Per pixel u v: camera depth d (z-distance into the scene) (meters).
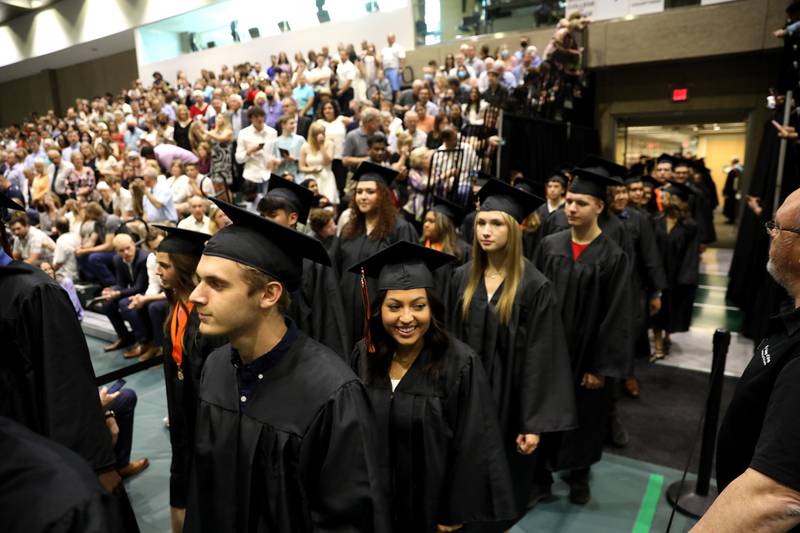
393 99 10.57
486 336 2.41
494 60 9.95
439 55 11.25
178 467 2.10
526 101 7.22
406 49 11.68
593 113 10.59
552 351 2.33
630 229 4.29
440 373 1.84
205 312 1.21
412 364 1.90
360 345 2.04
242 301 1.21
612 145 10.58
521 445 2.31
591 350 2.87
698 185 7.35
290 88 10.35
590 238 2.96
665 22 9.04
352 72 10.08
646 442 3.61
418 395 1.85
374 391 1.90
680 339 5.74
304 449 1.20
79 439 1.72
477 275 2.51
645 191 5.75
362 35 12.27
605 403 2.95
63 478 0.83
